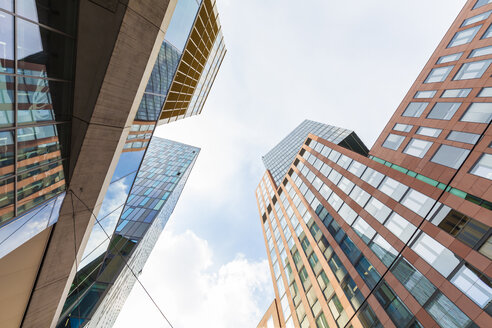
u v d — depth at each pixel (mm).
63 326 14195
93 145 10109
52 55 7859
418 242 15742
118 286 21016
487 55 18750
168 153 54344
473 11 23078
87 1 8102
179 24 15391
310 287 24453
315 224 28969
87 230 12609
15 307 10391
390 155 23359
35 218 9070
